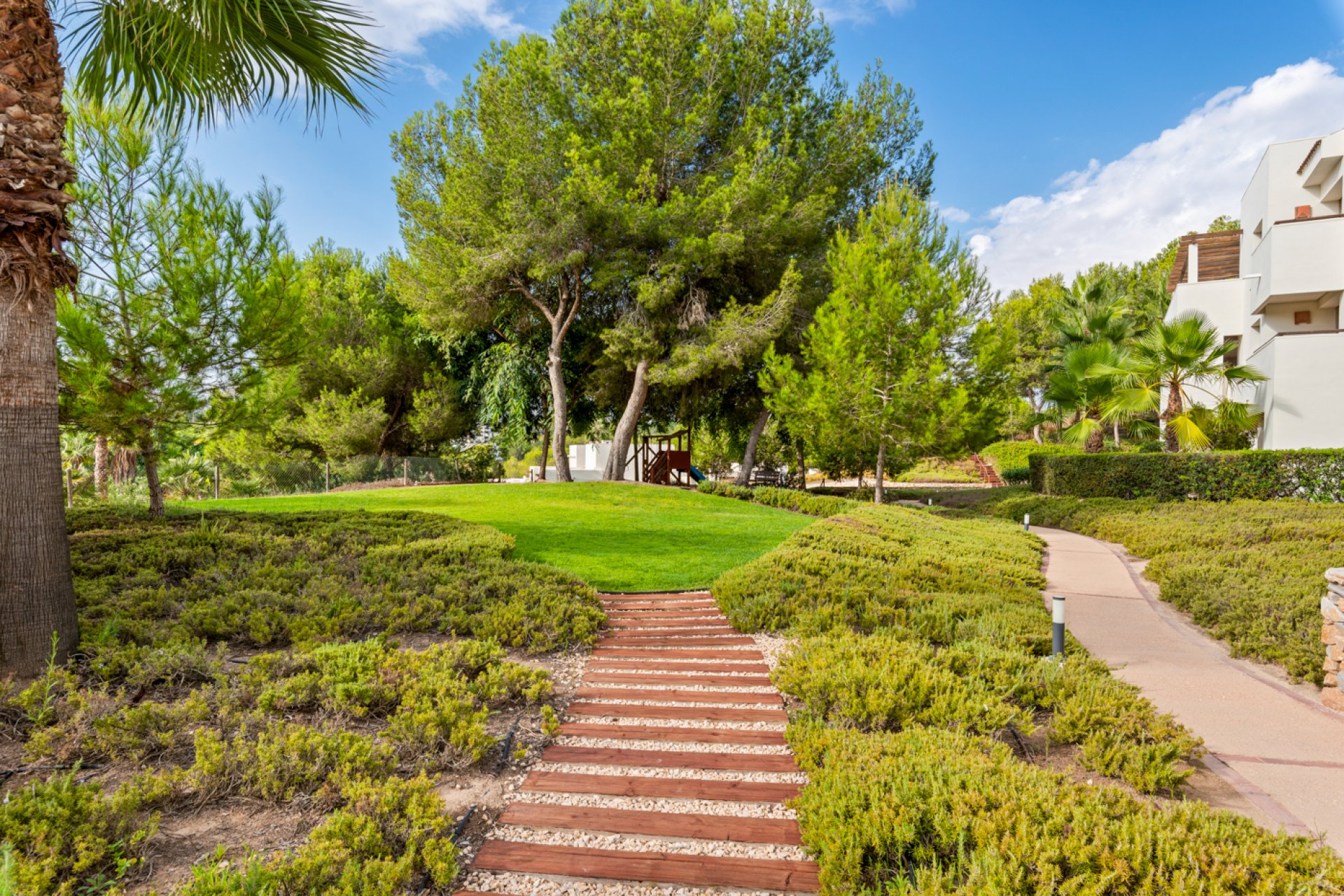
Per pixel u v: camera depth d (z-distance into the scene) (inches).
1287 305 735.7
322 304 922.7
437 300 763.4
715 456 1349.7
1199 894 87.1
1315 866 95.0
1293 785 140.2
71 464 613.0
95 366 312.3
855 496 832.3
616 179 676.1
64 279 180.9
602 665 221.3
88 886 97.3
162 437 363.9
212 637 218.7
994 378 630.5
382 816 115.0
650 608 297.7
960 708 159.2
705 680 205.9
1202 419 673.0
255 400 381.4
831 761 131.3
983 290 650.2
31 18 167.3
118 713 146.5
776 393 669.3
